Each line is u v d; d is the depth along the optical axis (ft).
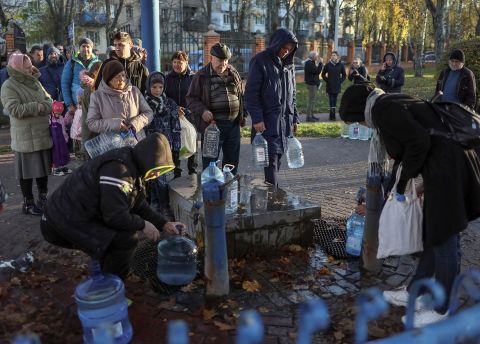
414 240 11.55
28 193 19.06
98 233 10.78
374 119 10.61
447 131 10.22
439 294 6.26
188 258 13.06
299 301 12.23
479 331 5.43
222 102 18.38
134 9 149.28
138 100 16.74
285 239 14.93
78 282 13.33
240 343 4.73
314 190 22.67
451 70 29.40
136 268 14.02
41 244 16.17
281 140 17.99
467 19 138.92
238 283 13.10
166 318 11.50
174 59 21.04
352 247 14.61
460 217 9.95
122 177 10.53
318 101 65.10
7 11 112.37
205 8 174.19
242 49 82.12
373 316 5.54
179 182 18.11
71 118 27.32
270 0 153.79
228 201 14.79
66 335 10.85
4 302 12.32
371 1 111.14
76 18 135.64
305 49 107.86
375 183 13.17
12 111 17.47
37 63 35.29
